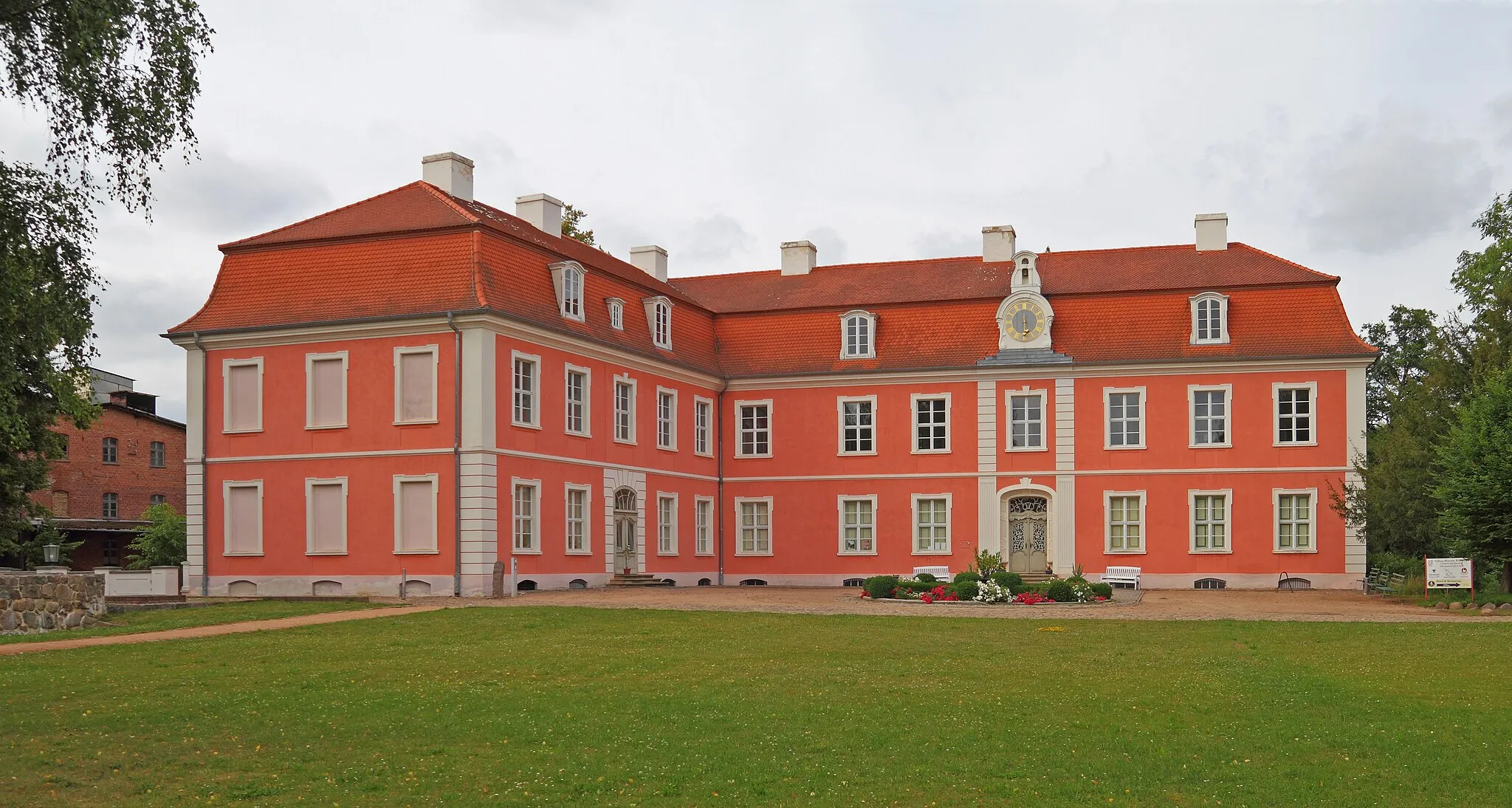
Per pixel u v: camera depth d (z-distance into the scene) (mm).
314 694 19062
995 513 48938
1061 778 14477
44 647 23875
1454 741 16219
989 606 33469
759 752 15547
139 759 15070
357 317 38250
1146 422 47875
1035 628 27641
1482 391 37188
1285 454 46750
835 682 20312
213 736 16188
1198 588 47094
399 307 38188
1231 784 14281
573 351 41719
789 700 18719
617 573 44094
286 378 39500
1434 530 39156
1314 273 47719
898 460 50000
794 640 25234
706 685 19969
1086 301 49125
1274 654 23625
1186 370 47500
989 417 49094
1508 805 13594
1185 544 47344
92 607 28594
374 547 38062
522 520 39031
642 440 45750
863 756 15375
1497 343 40344
